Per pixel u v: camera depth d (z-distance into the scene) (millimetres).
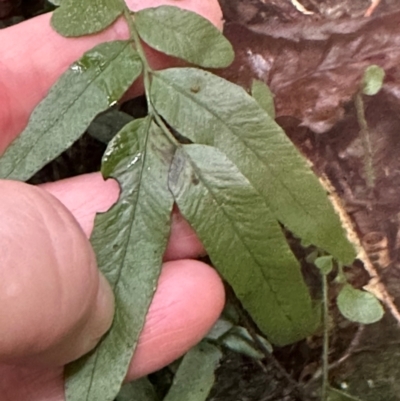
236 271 127
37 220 107
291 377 157
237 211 126
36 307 104
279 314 130
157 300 133
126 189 128
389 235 149
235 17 154
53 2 137
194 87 131
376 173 149
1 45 139
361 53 148
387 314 152
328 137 150
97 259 126
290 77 151
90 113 132
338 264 150
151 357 135
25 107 144
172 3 141
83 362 125
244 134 129
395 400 154
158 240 127
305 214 129
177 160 128
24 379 136
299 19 151
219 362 159
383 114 148
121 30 140
